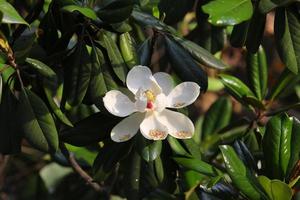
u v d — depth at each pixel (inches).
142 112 64.1
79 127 68.2
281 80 80.7
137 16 70.8
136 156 69.9
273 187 65.5
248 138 81.0
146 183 69.7
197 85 64.8
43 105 64.7
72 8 62.6
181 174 74.3
